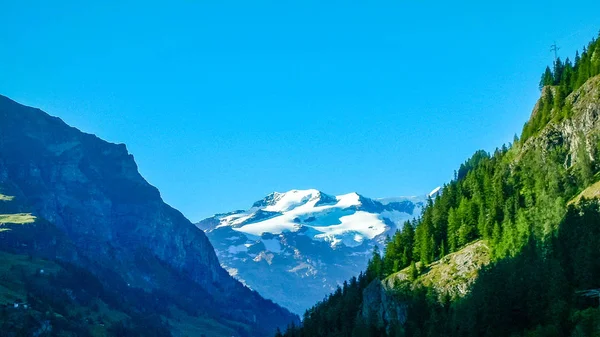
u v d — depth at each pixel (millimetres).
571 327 156500
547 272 175875
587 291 162250
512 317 176875
